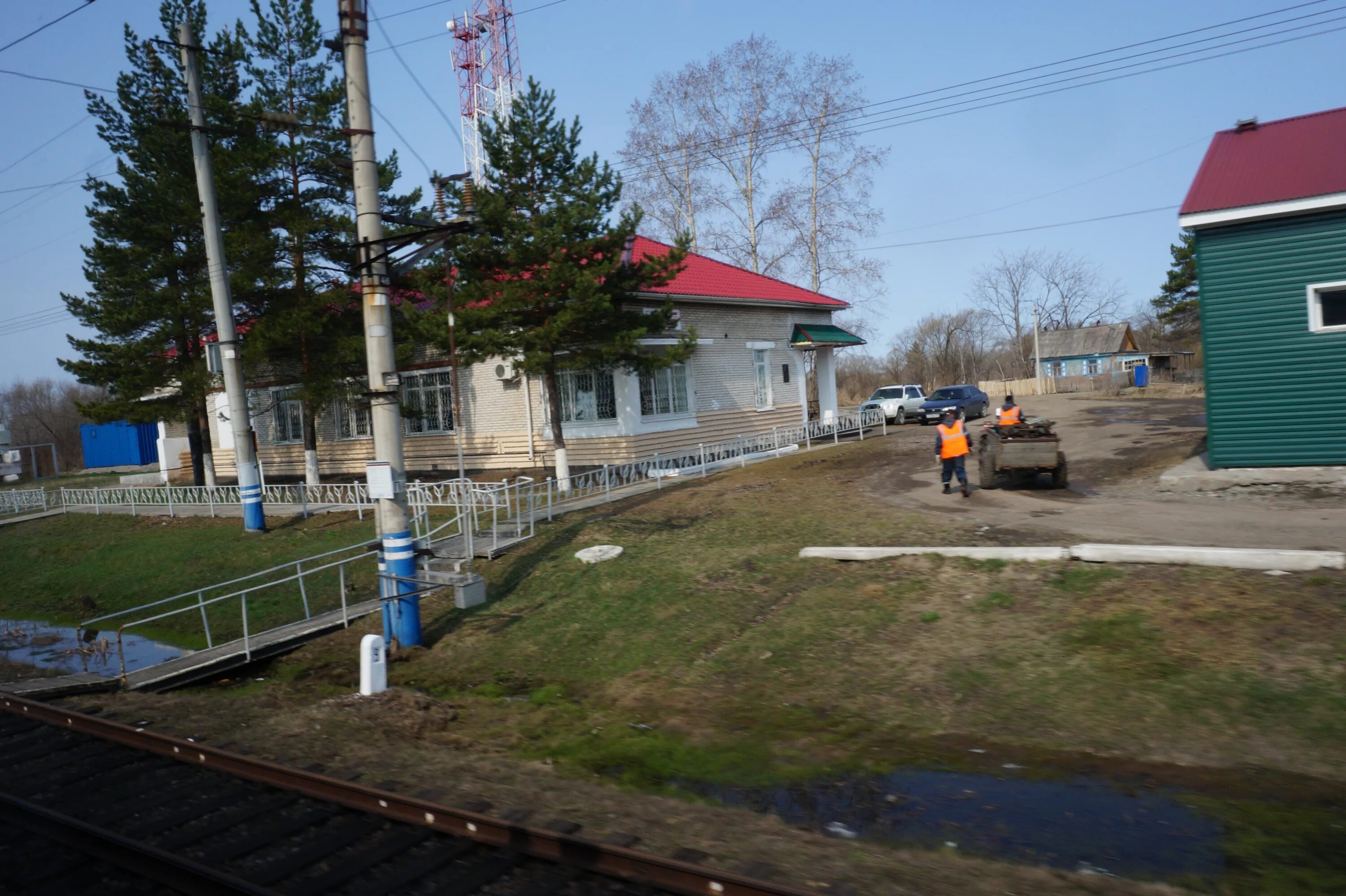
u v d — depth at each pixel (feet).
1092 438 79.15
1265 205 46.39
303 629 44.68
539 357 62.13
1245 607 29.60
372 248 39.37
